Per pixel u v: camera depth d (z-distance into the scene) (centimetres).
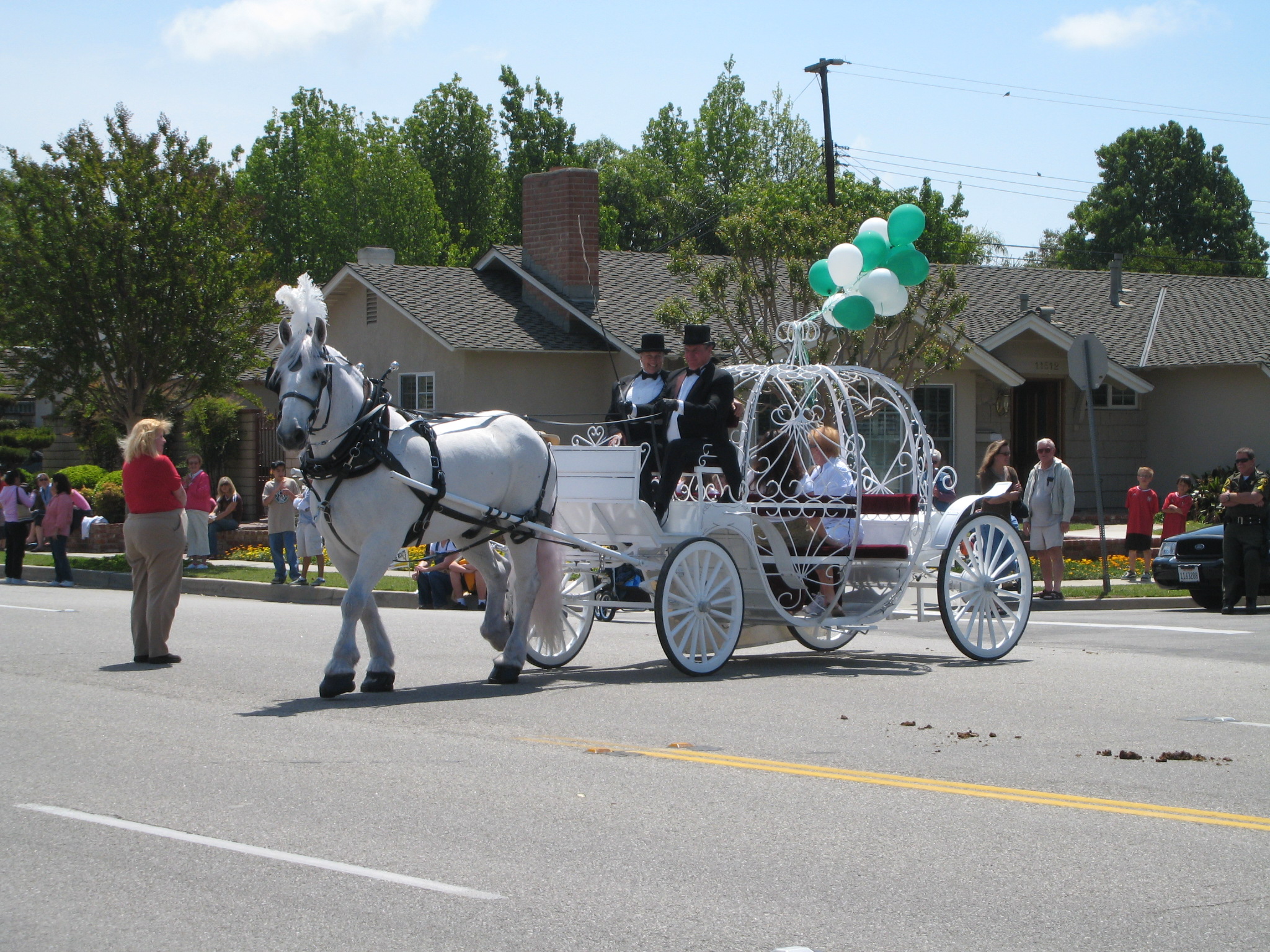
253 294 2877
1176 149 7200
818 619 1116
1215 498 2731
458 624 1461
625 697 934
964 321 2788
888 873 527
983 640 1332
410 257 5744
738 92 6844
